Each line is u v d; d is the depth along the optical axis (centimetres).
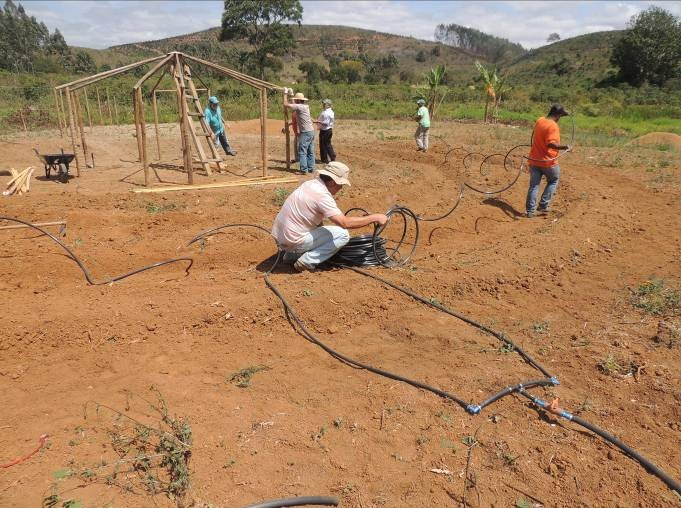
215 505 284
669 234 771
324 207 546
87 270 604
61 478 296
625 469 313
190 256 647
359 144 1695
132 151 1474
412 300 536
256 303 503
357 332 489
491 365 424
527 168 1252
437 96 4003
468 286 571
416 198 969
